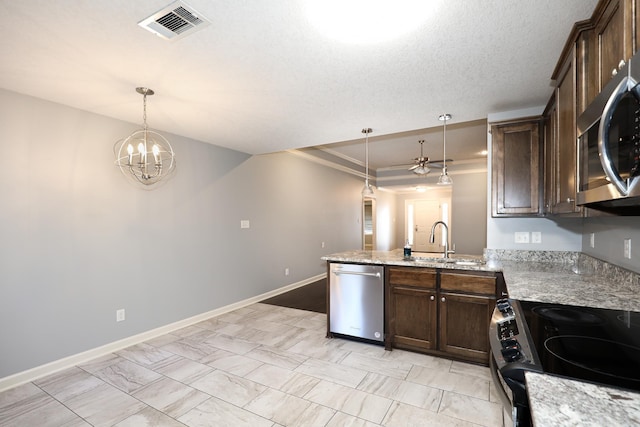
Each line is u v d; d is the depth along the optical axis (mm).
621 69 963
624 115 944
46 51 1959
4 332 2465
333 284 3344
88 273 2965
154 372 2668
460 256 3436
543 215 2701
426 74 2283
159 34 1783
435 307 2863
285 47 1923
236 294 4559
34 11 1570
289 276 5652
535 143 2748
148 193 3480
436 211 10305
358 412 2100
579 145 1438
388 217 10016
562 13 1605
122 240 3232
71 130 2873
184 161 3881
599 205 1482
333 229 7016
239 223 4641
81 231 2924
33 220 2627
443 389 2359
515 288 1869
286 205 5598
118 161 2889
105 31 1754
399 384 2438
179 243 3793
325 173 6711
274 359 2891
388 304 3068
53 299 2732
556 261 2930
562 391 753
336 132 3729
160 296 3568
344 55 2018
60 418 2074
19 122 2564
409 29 1739
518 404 877
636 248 1744
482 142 5387
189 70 2217
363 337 3188
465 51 1975
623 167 955
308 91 2572
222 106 2895
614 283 1991
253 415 2082
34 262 2629
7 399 2293
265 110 2998
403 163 7691
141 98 2699
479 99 2748
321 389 2381
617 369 863
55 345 2730
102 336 3045
